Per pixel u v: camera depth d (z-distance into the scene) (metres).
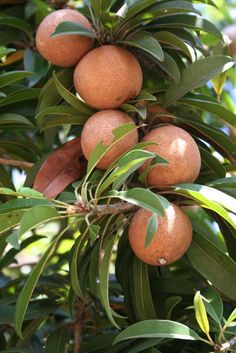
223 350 0.87
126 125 0.85
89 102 0.93
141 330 0.86
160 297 1.00
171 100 0.99
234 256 1.01
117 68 0.92
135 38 0.96
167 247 0.88
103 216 0.93
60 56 0.95
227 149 1.02
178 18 1.00
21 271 1.51
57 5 1.28
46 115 0.99
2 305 1.05
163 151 0.90
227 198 0.88
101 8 0.95
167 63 0.98
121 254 1.00
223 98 1.38
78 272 0.97
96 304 1.05
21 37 1.22
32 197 0.84
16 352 1.00
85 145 0.92
